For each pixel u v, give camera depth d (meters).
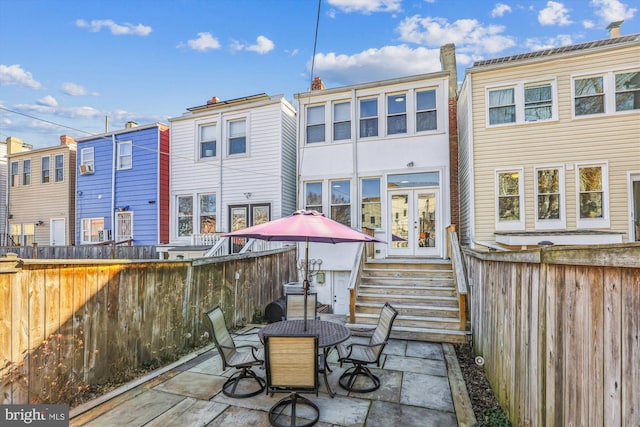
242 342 5.36
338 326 4.17
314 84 11.14
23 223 15.88
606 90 7.87
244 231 3.86
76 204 14.05
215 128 11.74
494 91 8.73
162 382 3.80
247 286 6.88
